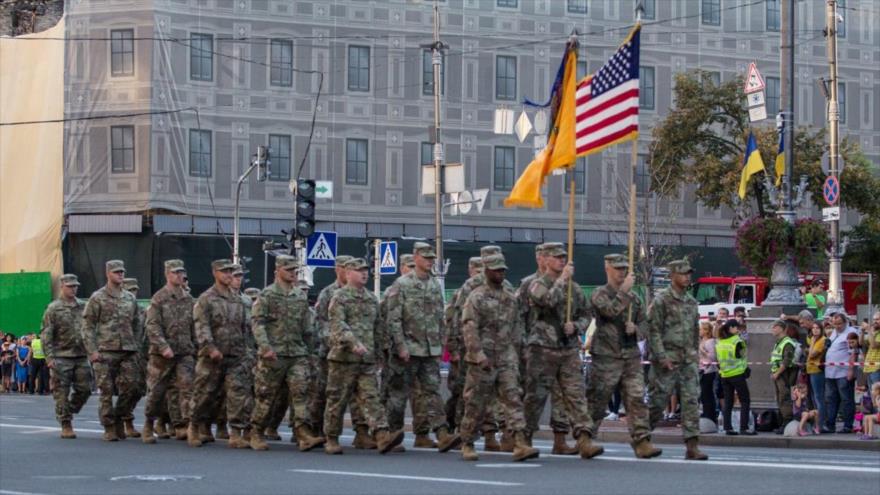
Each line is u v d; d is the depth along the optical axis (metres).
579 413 23.19
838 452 29.81
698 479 18.94
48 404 52.28
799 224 37.94
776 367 34.41
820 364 34.22
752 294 68.44
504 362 23.11
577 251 83.38
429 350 25.56
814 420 34.00
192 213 76.75
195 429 28.22
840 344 33.84
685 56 85.75
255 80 78.56
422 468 21.61
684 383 23.47
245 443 27.53
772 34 87.44
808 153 74.69
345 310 25.25
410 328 25.47
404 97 81.38
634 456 24.16
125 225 75.56
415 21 81.50
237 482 19.95
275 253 49.38
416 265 25.69
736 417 38.62
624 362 23.19
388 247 48.28
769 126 76.19
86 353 31.09
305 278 42.12
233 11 78.12
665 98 85.50
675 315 23.48
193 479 20.55
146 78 75.69
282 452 26.14
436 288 25.81
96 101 76.38
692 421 23.34
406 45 81.31
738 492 17.06
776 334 34.59
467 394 23.19
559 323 23.30
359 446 26.77
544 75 83.56
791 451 30.16
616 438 34.75
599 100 25.08
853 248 76.38
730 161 74.94
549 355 23.31
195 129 77.12
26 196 77.31
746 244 38.47
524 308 24.00
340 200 80.06
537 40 83.31
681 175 76.19
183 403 29.53
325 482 19.62
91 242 76.50
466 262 81.38
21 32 89.19
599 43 84.44
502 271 23.05
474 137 82.25
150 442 29.39
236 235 63.53
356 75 80.69
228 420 27.78
